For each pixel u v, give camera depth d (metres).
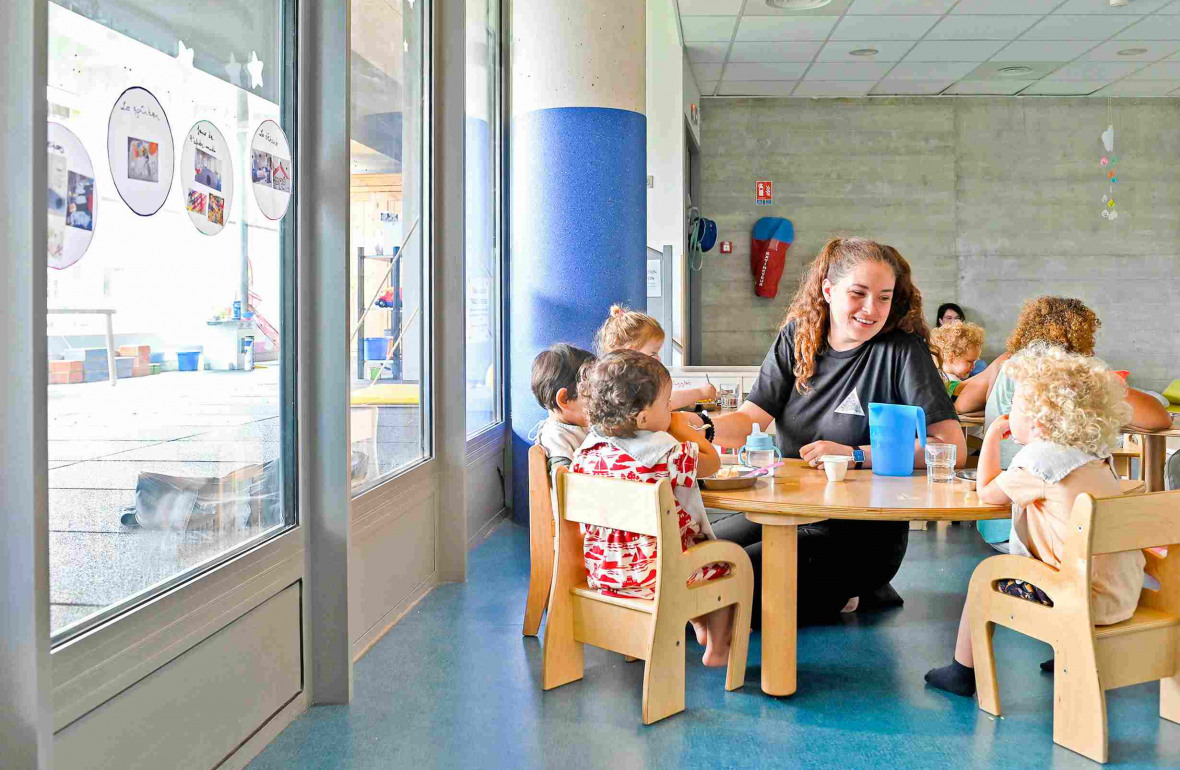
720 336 9.34
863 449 2.93
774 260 9.09
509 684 2.71
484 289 4.91
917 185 9.31
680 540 2.46
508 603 3.57
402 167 3.53
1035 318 3.33
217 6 2.09
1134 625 2.28
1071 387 2.29
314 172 2.56
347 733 2.37
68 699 1.56
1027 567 2.35
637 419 2.55
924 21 6.96
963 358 5.30
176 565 1.96
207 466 2.08
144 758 1.79
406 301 3.56
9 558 1.38
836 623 3.29
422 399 3.80
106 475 1.70
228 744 2.12
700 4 6.57
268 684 2.32
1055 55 7.86
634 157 4.86
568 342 4.75
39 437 1.38
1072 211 9.38
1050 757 2.22
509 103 5.32
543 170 4.77
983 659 2.50
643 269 4.96
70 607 1.60
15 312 1.36
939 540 4.65
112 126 1.68
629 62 4.82
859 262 2.94
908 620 3.32
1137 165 9.37
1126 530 2.21
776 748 2.28
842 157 9.29
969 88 8.95
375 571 3.13
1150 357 9.47
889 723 2.43
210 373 2.08
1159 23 7.04
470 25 4.57
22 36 1.34
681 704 2.50
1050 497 2.29
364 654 2.98
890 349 3.04
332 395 2.56
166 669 1.86
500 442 5.20
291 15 2.49
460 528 3.88
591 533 2.62
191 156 1.98
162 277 1.87
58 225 1.52
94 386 1.65
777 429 3.29
